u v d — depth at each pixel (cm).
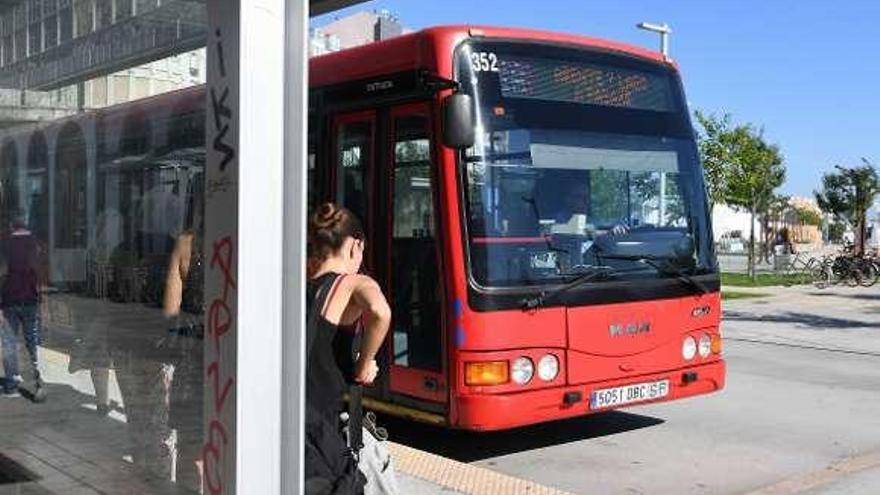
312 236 386
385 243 713
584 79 720
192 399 346
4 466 501
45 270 483
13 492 472
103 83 436
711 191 3438
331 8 694
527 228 669
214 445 289
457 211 649
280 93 281
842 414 927
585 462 726
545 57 700
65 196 474
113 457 417
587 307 683
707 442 796
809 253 4859
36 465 479
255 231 278
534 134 684
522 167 676
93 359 436
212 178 292
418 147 682
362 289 365
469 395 638
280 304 282
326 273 375
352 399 366
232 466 279
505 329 645
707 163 3416
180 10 359
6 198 536
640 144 744
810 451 767
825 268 3042
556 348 667
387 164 713
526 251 665
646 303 717
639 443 789
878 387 1099
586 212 701
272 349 281
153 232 388
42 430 476
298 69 279
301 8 278
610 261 704
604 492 648
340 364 364
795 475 691
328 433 351
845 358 1366
